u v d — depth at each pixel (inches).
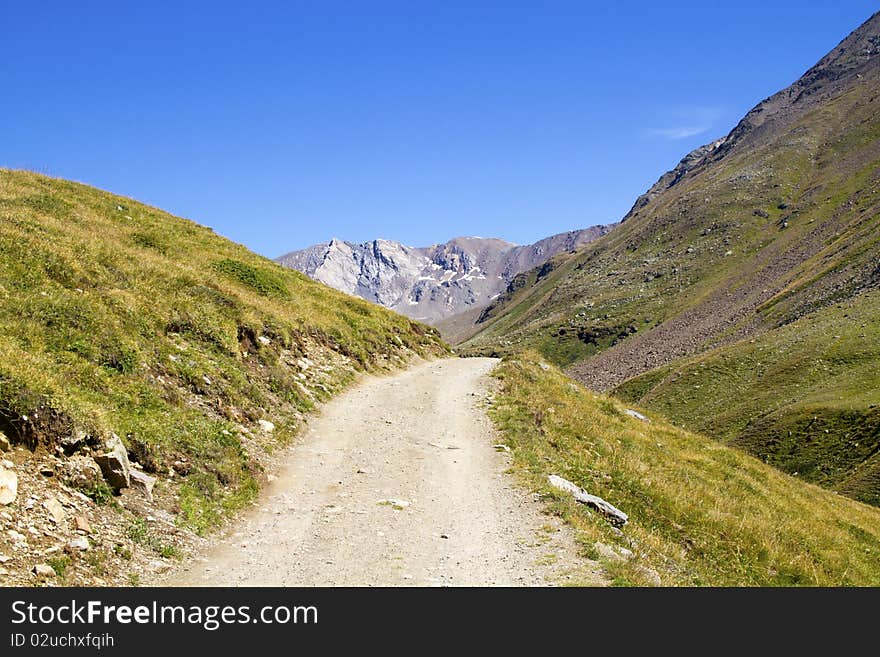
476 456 743.7
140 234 1173.7
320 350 1135.0
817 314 5177.2
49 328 585.9
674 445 1224.8
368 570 436.5
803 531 958.4
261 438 687.7
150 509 458.6
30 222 847.7
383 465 691.4
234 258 1438.2
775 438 3282.5
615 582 438.6
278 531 500.4
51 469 416.5
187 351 738.8
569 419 1003.3
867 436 2807.6
